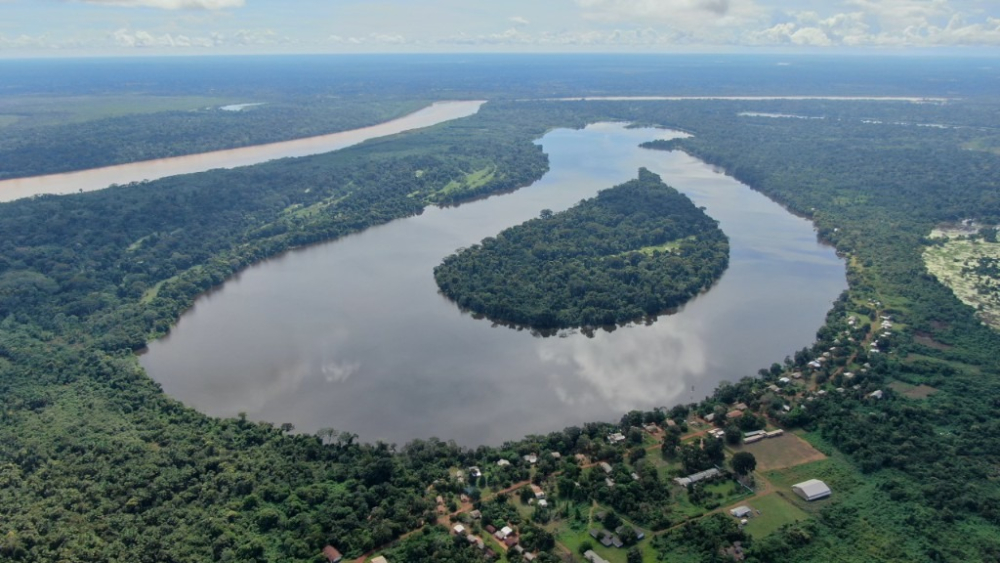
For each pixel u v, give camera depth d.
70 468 150.38
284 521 135.62
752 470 147.00
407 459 154.62
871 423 163.75
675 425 166.75
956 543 126.25
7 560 121.94
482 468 152.25
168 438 163.38
